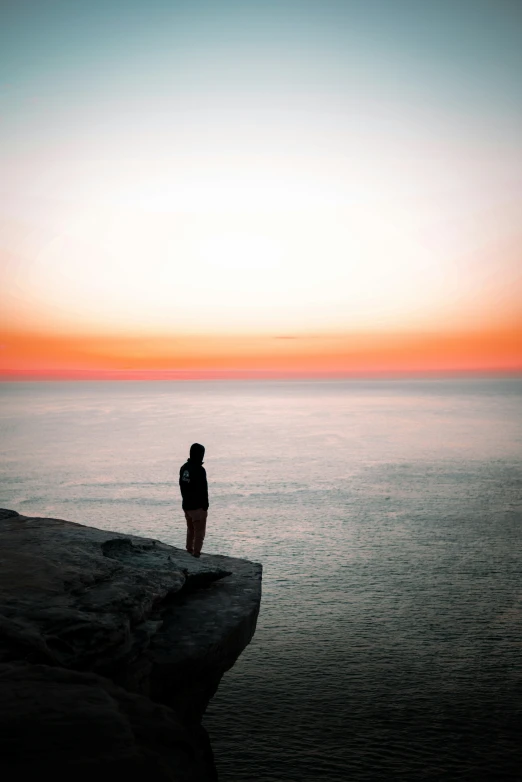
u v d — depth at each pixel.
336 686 34.75
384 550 75.94
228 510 103.12
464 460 163.12
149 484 132.12
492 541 79.56
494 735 28.16
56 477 142.88
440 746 26.95
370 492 119.00
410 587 60.22
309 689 34.12
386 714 30.69
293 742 27.19
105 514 101.25
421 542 79.69
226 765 25.11
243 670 37.22
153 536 86.00
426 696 33.31
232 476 141.38
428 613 51.78
